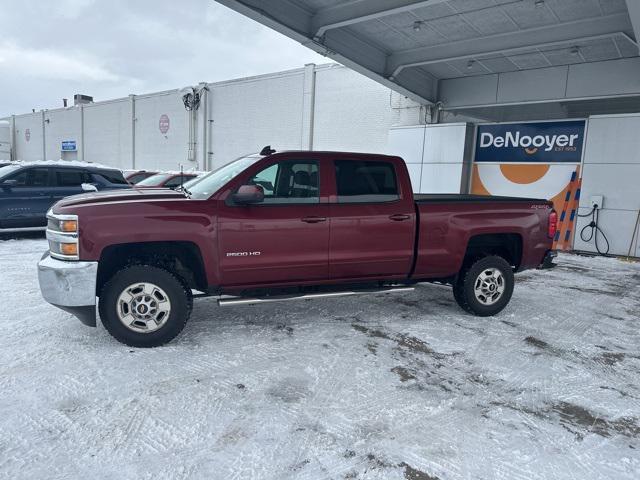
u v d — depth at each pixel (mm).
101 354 4262
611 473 2879
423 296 6820
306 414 3391
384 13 8805
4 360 4094
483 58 11461
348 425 3273
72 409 3340
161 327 4445
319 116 18078
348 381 3932
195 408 3412
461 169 13109
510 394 3842
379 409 3506
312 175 4965
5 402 3404
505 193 12898
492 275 5844
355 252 5113
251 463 2820
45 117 38781
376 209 5172
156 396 3562
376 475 2752
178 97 25234
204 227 4457
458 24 9875
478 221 5656
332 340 4852
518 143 12594
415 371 4188
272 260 4762
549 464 2939
